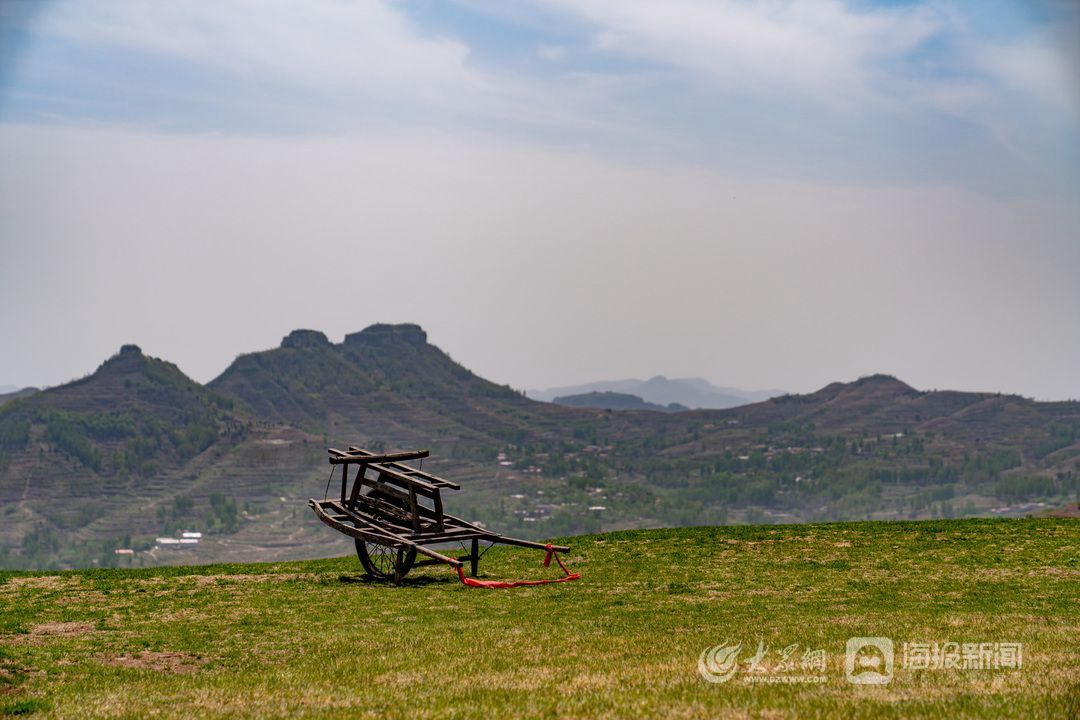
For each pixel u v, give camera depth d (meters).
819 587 28.41
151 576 31.91
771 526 42.09
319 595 27.55
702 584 29.38
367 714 14.26
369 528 30.28
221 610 25.11
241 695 16.00
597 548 37.78
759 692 15.02
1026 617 22.67
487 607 25.58
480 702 14.80
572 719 13.58
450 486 29.97
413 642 20.55
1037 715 13.12
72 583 30.14
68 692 16.42
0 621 23.31
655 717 13.55
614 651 19.11
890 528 39.72
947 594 26.69
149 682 17.20
